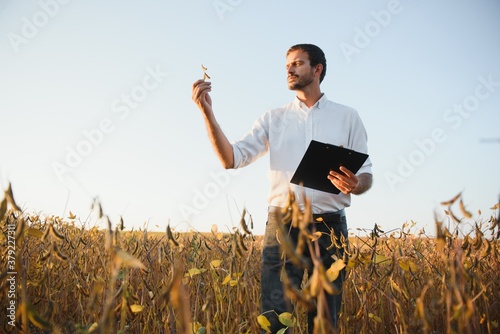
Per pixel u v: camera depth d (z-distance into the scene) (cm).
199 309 255
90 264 285
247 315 248
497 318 243
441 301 145
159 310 219
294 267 274
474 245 168
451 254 177
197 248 291
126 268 143
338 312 275
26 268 254
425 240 311
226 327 233
